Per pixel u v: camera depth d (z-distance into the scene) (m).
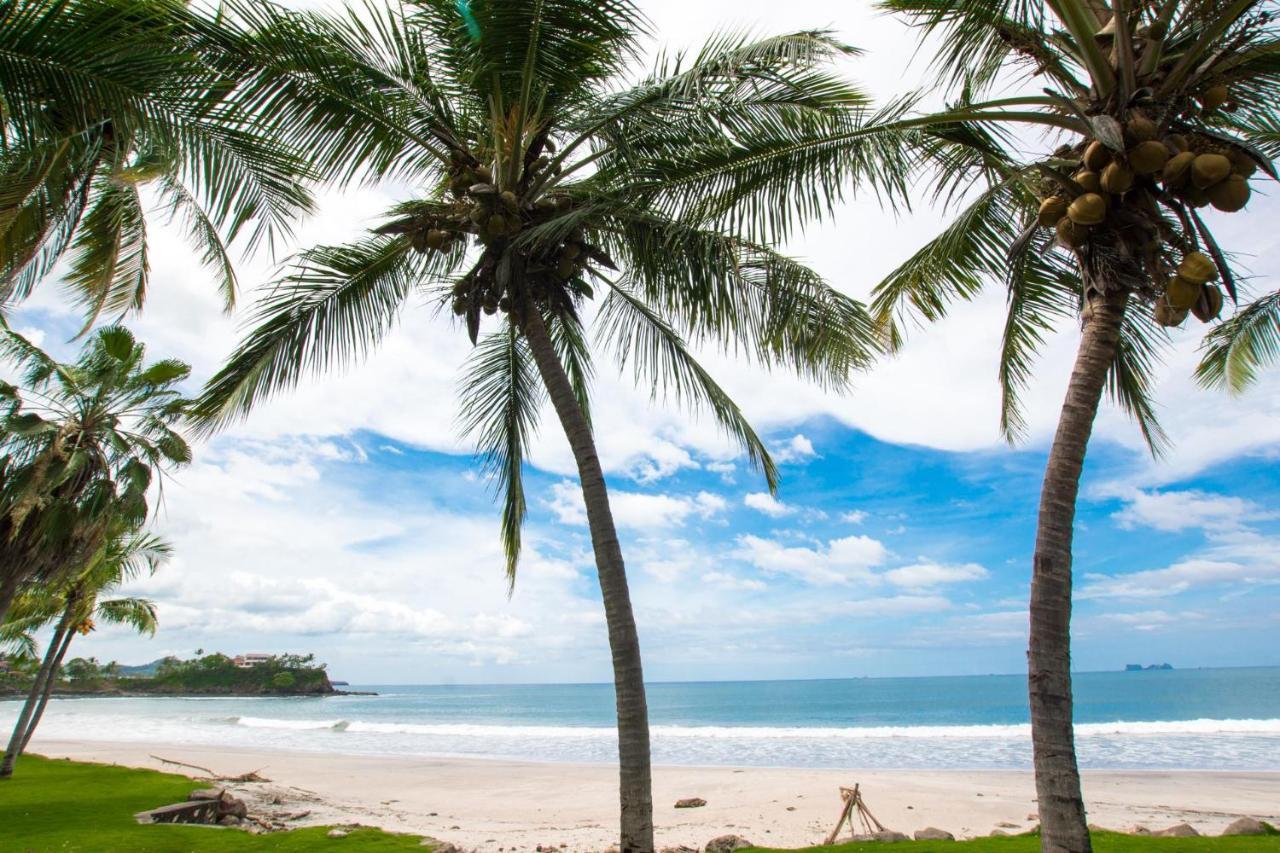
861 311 6.38
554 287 6.60
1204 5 4.27
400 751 33.19
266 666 147.88
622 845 5.57
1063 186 4.46
